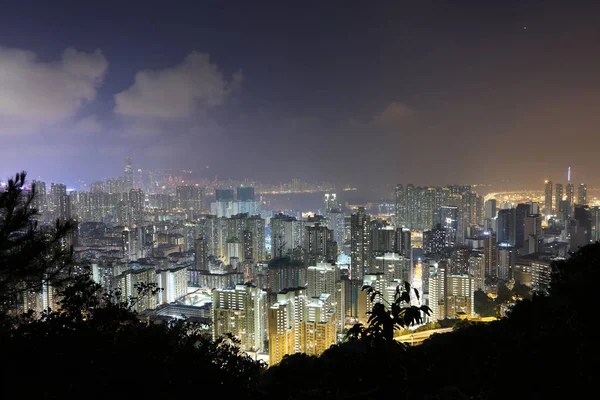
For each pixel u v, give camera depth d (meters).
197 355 10.29
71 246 9.47
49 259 8.98
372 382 7.76
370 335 7.65
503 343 9.79
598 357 8.05
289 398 10.39
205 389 9.45
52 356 8.69
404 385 7.75
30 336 8.97
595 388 7.62
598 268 10.86
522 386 8.19
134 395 8.59
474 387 9.52
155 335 10.23
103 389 8.43
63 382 8.28
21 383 7.99
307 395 10.14
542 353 8.43
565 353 8.34
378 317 7.62
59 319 9.57
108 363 8.98
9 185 8.48
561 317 10.09
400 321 7.60
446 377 10.41
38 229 8.91
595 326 8.98
